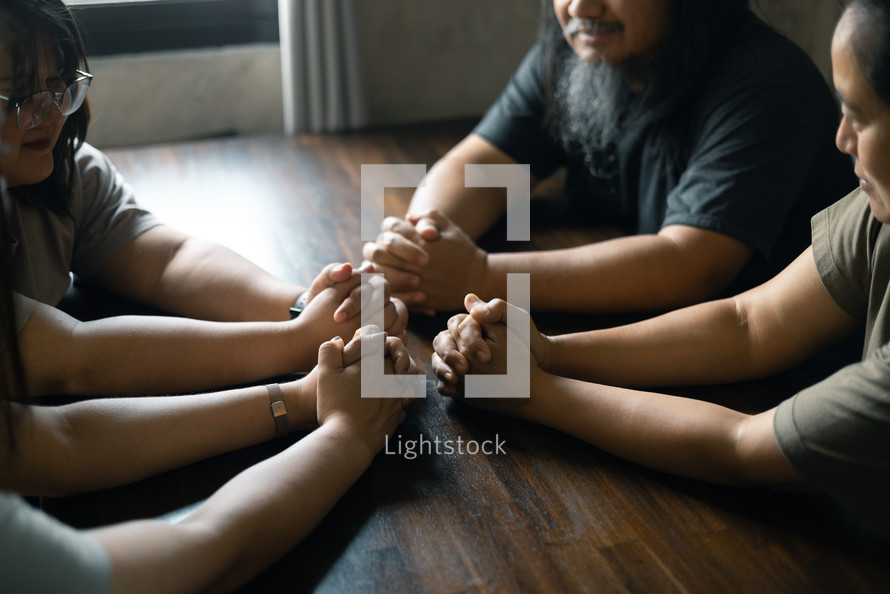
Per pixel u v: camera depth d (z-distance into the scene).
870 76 0.90
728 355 1.37
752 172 1.56
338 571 1.05
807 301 1.30
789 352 1.34
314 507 1.08
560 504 1.17
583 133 1.93
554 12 1.90
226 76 2.79
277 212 2.09
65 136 1.43
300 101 2.63
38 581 0.79
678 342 1.37
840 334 1.30
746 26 1.69
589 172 2.02
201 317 1.58
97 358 1.31
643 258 1.56
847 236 1.23
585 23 1.68
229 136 2.84
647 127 1.79
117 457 1.15
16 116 1.19
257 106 2.86
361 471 1.17
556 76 1.94
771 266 1.73
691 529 1.12
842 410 1.01
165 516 1.13
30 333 1.27
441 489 1.20
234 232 1.98
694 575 1.05
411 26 2.85
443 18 2.87
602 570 1.05
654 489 1.20
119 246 1.61
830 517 1.15
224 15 2.74
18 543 0.78
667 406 1.21
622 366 1.37
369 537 1.11
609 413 1.24
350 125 2.73
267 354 1.38
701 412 1.18
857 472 1.01
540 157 2.07
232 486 1.05
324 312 1.40
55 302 1.53
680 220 1.58
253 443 1.25
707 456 1.16
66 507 1.15
